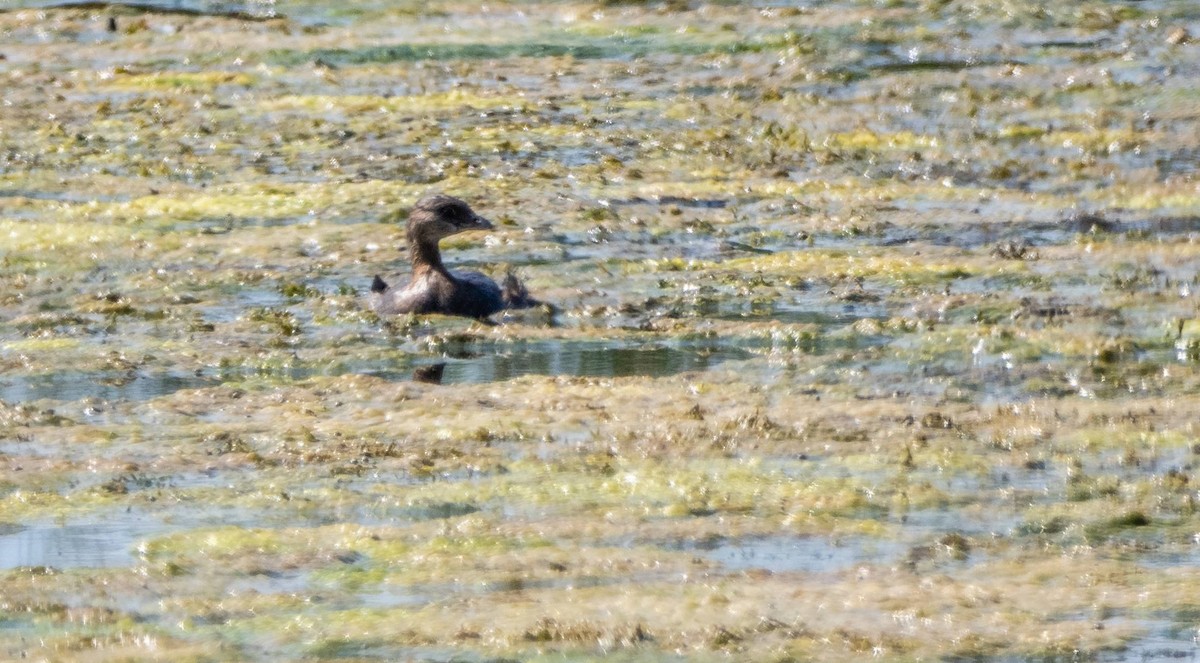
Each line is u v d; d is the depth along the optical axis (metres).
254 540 11.88
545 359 16.20
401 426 14.16
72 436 13.93
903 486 12.76
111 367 15.88
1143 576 11.27
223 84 27.77
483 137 24.42
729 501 12.50
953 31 30.77
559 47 30.23
